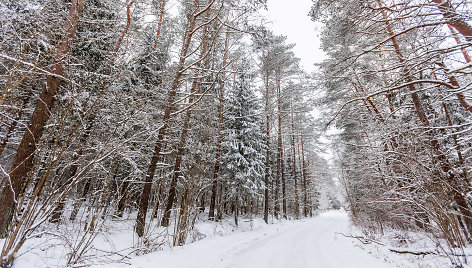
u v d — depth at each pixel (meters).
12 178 5.05
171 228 9.64
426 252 6.23
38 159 3.84
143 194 8.20
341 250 8.39
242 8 8.62
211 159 10.37
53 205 3.85
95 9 7.07
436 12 4.82
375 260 6.57
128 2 7.43
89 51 6.23
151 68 11.28
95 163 4.38
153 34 12.59
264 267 6.12
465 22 4.64
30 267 3.81
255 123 18.02
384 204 9.12
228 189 16.33
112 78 5.00
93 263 4.46
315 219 28.95
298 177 35.19
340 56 9.31
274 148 28.92
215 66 11.71
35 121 5.51
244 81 18.08
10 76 3.55
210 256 6.70
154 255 5.84
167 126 8.87
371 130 10.15
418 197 6.16
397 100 8.43
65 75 5.91
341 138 17.77
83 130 4.39
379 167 8.88
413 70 6.29
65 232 4.66
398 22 5.76
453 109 8.29
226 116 16.33
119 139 4.99
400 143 7.22
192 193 8.53
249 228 15.12
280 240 11.02
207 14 11.41
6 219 4.82
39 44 4.57
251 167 16.22
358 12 6.55
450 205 5.20
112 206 6.16
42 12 5.04
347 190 22.14
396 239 9.09
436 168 5.44
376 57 10.48
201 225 11.96
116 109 5.42
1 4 4.17
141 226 7.71
